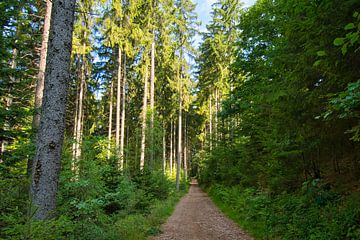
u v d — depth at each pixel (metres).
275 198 9.75
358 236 4.95
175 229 9.94
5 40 8.65
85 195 6.35
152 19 21.75
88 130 27.08
